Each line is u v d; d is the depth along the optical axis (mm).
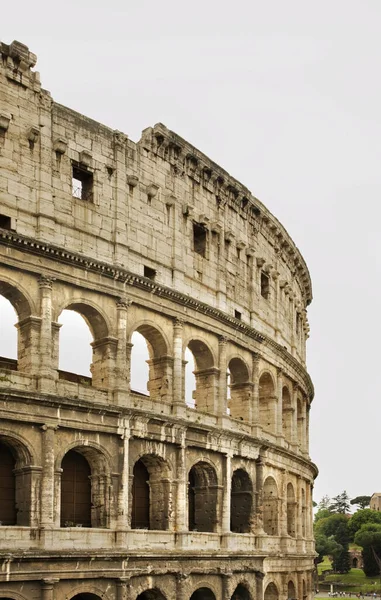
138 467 73188
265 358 90625
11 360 69688
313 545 110750
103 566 63531
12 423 60062
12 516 61594
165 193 78125
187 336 77500
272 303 96938
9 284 62438
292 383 103375
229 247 86688
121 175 72812
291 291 106312
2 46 65312
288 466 95312
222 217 86500
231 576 77500
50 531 60375
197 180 82875
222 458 79188
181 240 78938
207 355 80875
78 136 70250
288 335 103875
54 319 64812
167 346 74812
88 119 71438
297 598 94938
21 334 63938
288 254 105812
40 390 62094
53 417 62125
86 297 67750
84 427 64188
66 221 67562
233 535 78562
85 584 62562
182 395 74688
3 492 61531
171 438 71875
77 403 63156
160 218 76938
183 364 75875
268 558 85250
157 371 75188
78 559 61688
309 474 109312
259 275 93188
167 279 76500
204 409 80500
